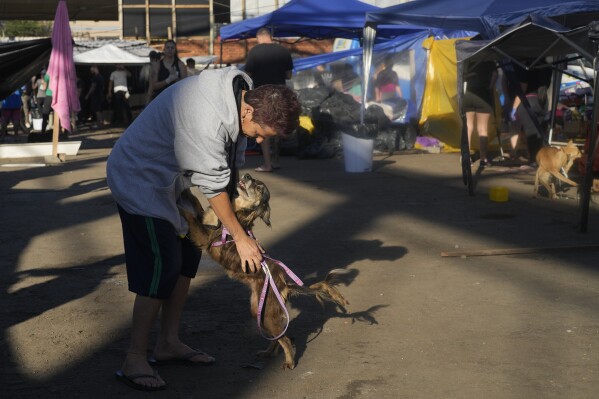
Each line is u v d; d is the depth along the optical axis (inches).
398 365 163.8
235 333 185.6
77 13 1227.2
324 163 538.6
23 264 254.7
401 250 267.4
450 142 610.5
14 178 470.3
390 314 198.4
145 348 155.3
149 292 149.6
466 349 172.2
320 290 164.2
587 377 155.2
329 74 651.5
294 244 278.7
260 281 157.6
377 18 504.4
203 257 260.8
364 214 334.0
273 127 142.9
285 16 625.6
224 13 1063.0
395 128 604.1
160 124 146.2
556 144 499.2
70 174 489.7
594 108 285.9
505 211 339.3
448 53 612.7
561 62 447.5
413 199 372.5
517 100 518.3
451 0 488.7
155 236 147.4
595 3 416.8
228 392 151.6
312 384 154.7
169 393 151.3
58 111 556.4
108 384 155.4
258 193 155.2
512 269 240.4
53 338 182.5
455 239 283.3
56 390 152.3
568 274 233.9
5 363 167.0
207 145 140.6
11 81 545.0
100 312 202.5
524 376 156.3
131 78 1145.4
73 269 248.2
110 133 904.3
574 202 361.1
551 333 181.5
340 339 180.9
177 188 151.0
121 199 147.6
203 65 1000.9
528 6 444.8
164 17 1108.5
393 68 642.2
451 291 217.5
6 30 2012.8
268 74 483.8
